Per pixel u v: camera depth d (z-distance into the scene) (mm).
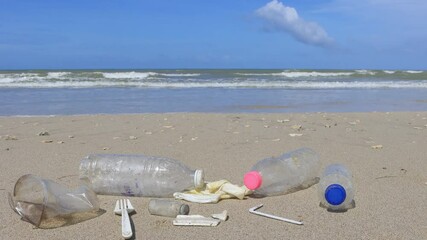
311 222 790
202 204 876
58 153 1348
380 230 757
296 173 965
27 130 1861
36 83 5527
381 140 1597
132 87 5184
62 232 748
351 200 861
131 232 716
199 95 4172
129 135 1715
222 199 907
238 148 1418
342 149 1407
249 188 867
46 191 781
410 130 1882
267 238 727
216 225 771
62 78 6219
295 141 1552
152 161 938
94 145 1492
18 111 2811
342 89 5273
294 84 5910
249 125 2002
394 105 3443
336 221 795
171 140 1582
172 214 810
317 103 3516
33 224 758
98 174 940
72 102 3426
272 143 1510
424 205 876
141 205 874
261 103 3467
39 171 1122
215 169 1137
